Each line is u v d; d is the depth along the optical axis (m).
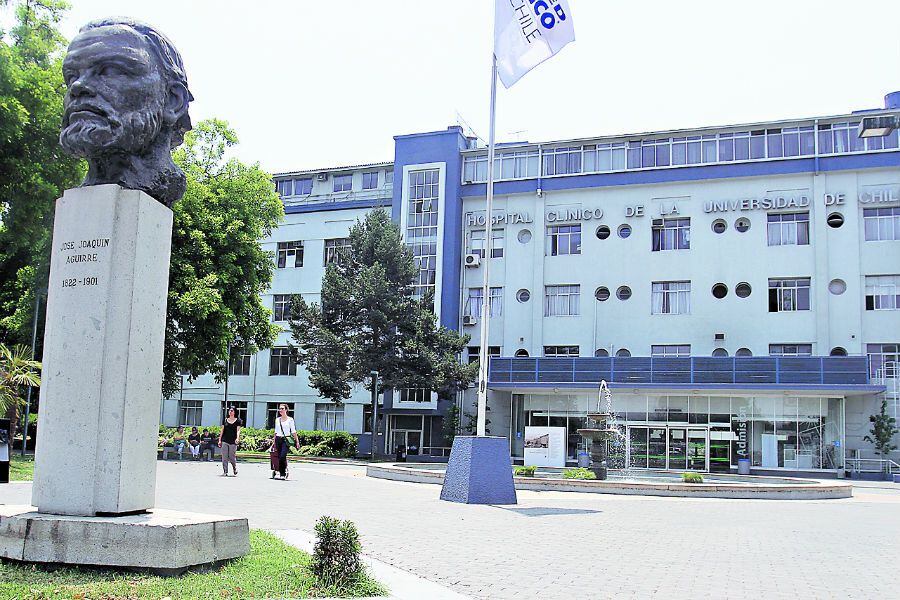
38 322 35.00
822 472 41.50
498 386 46.44
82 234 8.33
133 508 8.02
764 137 47.25
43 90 26.17
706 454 43.03
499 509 15.52
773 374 41.72
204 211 36.44
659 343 47.47
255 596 6.50
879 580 8.87
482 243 52.06
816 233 45.50
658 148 49.19
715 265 47.09
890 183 44.91
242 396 56.69
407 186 53.16
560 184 50.44
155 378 8.41
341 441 51.00
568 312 49.66
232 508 13.52
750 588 8.09
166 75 8.99
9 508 8.15
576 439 45.81
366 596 6.88
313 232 56.84
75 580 6.70
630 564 9.32
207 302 33.31
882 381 43.06
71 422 8.01
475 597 7.19
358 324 46.09
